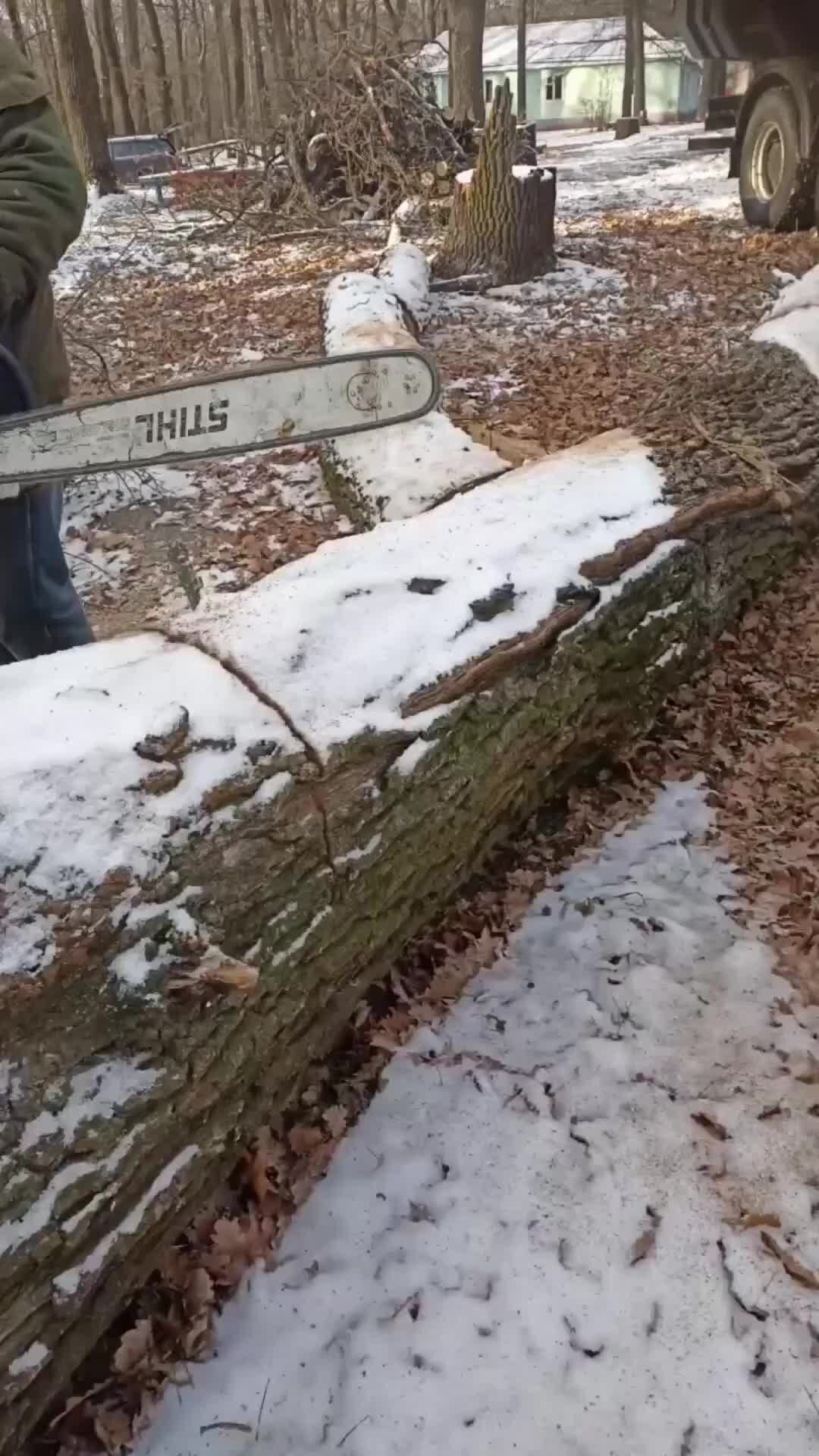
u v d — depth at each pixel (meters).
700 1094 2.29
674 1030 2.45
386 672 2.36
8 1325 1.59
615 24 37.47
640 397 5.98
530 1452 1.75
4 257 2.16
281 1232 2.08
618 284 8.62
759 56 9.58
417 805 2.44
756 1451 1.73
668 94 36.66
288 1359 1.88
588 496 3.27
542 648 2.74
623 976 2.58
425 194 12.30
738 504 3.54
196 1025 1.87
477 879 2.91
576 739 3.07
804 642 3.81
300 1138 2.22
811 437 4.01
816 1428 1.76
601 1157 2.17
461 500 3.21
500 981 2.61
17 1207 1.59
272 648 2.26
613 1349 1.87
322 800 2.15
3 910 1.61
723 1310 1.92
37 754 1.80
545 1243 2.03
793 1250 2.00
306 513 5.03
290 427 2.11
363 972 2.43
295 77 13.31
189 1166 1.92
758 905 2.78
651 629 3.27
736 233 10.23
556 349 7.04
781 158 9.88
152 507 5.21
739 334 7.05
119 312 9.15
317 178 12.94
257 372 2.07
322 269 10.08
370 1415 1.80
